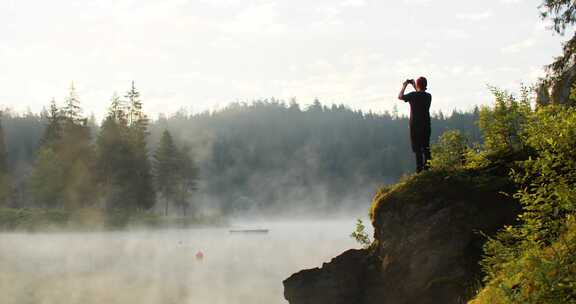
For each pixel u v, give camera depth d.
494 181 9.12
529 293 4.64
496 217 8.77
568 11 17.61
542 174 5.79
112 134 77.19
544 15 17.95
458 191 9.23
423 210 9.32
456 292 8.41
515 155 9.38
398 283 9.27
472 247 8.73
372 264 10.25
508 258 6.02
